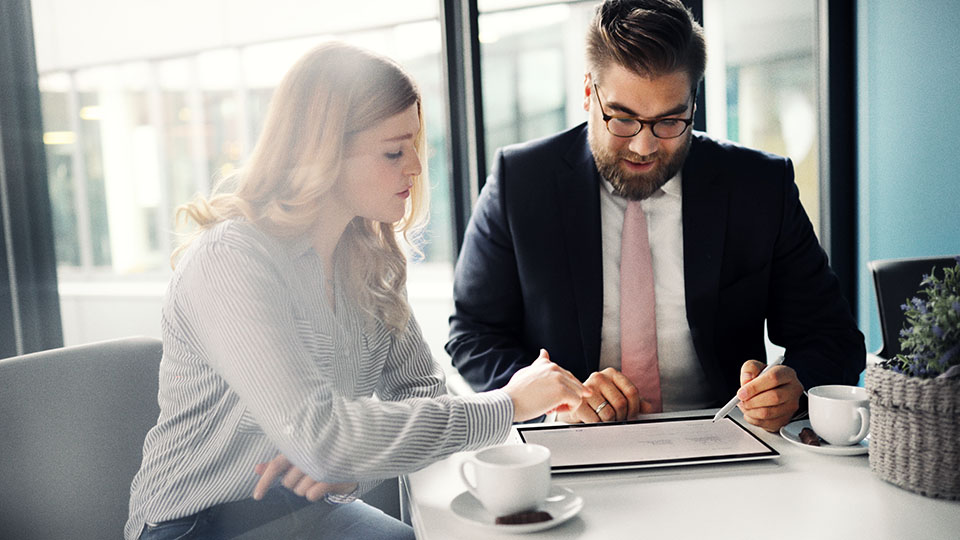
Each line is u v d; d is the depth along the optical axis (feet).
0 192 5.51
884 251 7.90
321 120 3.14
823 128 8.23
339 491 3.06
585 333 4.63
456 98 7.02
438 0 6.90
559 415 3.72
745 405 3.45
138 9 7.01
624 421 3.53
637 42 3.96
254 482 3.23
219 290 2.94
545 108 7.33
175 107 7.59
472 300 4.91
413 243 3.94
